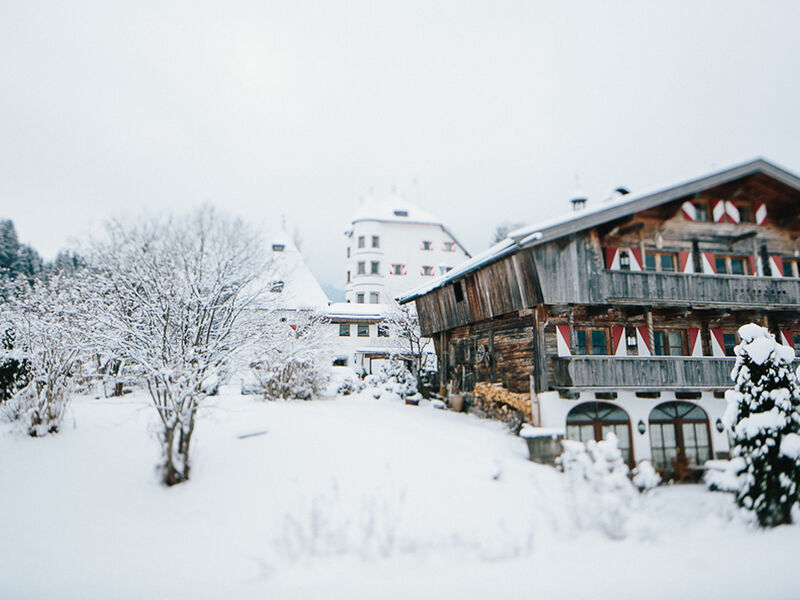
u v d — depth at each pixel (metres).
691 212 18.23
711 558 7.73
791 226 19.38
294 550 7.67
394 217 51.47
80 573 7.02
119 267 19.25
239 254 18.73
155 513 8.91
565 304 16.19
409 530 8.38
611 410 16.59
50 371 12.89
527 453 13.81
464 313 20.19
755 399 10.28
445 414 18.42
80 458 10.98
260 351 13.38
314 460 11.23
